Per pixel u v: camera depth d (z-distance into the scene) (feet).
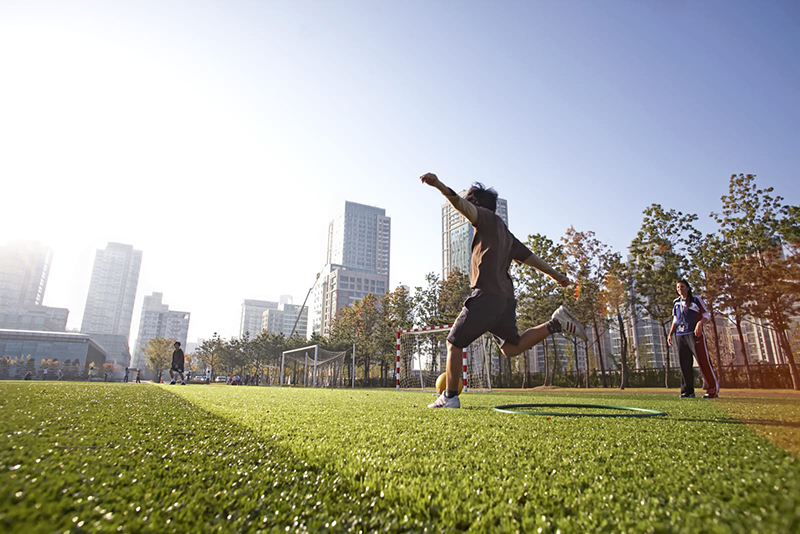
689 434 8.04
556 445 7.07
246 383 221.05
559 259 97.25
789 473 4.67
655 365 151.84
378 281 557.33
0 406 10.61
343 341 162.81
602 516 3.75
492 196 15.74
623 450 6.57
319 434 8.10
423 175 13.48
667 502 4.06
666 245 81.00
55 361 230.07
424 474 5.25
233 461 5.66
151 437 7.13
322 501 4.22
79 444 6.23
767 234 54.80
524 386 113.09
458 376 15.44
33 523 3.28
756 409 13.33
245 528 3.52
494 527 3.59
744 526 3.32
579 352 144.15
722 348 97.76
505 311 14.53
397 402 18.56
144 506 3.84
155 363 318.24
